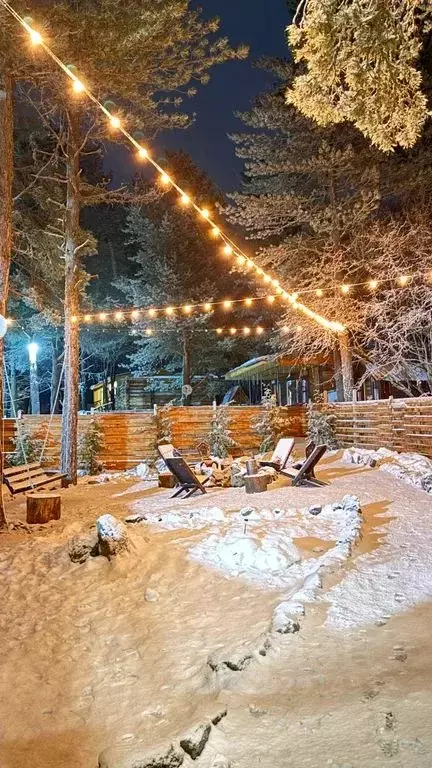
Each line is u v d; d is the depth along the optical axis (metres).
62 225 17.42
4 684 4.85
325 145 18.56
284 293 12.73
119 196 16.28
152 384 32.53
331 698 3.72
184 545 7.40
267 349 31.72
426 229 18.83
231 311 30.11
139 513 9.75
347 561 6.25
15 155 19.27
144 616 5.80
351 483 10.91
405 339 19.03
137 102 13.36
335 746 3.20
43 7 11.17
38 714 4.44
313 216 19.55
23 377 38.62
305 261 20.12
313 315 13.98
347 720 3.43
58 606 6.18
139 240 28.78
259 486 10.70
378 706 3.51
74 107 14.35
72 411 15.43
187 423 19.23
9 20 9.41
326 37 4.39
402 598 5.21
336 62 4.56
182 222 28.39
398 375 19.89
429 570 5.87
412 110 4.75
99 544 7.21
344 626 4.72
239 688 4.04
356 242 19.45
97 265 34.38
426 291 18.05
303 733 3.38
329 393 27.69
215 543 7.37
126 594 6.32
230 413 19.38
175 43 13.05
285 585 6.02
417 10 4.70
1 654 5.32
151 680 4.65
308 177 20.77
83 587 6.57
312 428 18.48
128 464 18.62
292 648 4.42
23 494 13.65
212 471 12.77
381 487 10.29
